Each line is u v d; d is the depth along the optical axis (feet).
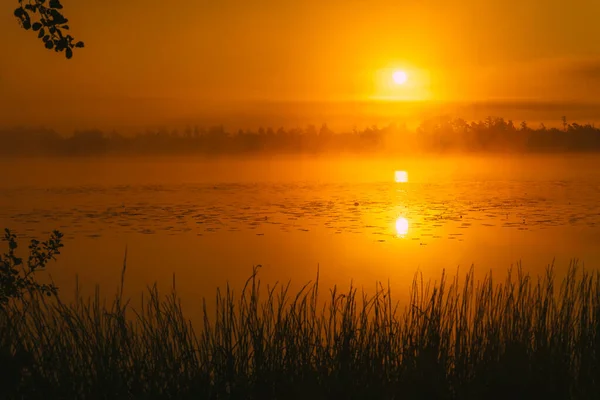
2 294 21.94
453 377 20.21
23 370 17.47
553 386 19.86
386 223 86.79
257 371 19.99
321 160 362.94
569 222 85.97
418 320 21.77
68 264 60.29
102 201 121.60
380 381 19.67
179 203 117.70
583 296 23.36
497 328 21.45
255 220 92.53
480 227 82.23
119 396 18.76
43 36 20.51
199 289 49.26
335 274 55.72
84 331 20.43
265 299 38.34
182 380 19.47
